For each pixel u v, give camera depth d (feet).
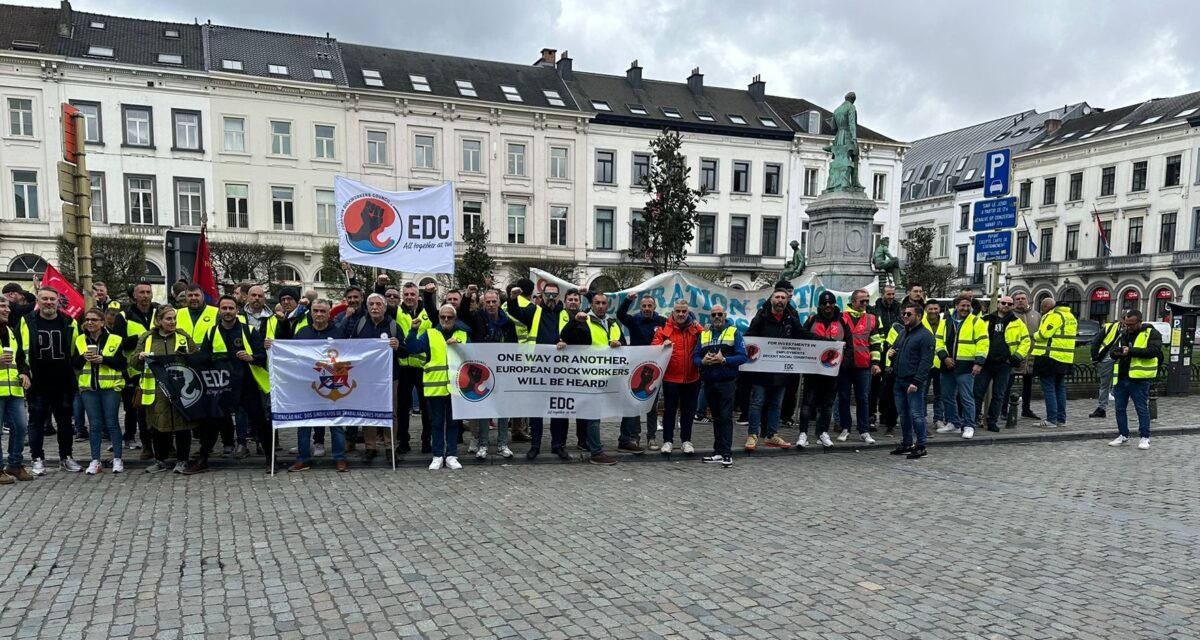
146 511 19.92
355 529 18.47
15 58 102.32
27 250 106.32
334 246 111.34
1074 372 46.83
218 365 24.25
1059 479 24.84
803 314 40.09
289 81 113.29
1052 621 13.29
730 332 26.43
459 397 25.94
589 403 27.09
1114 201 150.10
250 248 106.01
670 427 28.17
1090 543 17.80
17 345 23.31
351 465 25.99
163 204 110.42
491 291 28.43
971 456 28.99
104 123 106.83
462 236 124.88
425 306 30.22
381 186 119.96
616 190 134.00
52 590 14.32
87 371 24.07
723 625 13.05
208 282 35.91
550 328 29.71
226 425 27.07
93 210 107.76
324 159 117.19
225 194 113.29
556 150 130.21
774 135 141.18
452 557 16.47
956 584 15.08
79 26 111.34
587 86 138.92
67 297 38.52
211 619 13.08
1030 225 168.25
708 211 138.72
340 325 27.22
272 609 13.55
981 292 174.40
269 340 24.85
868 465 27.07
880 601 14.17
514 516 19.81
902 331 30.04
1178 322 49.16
